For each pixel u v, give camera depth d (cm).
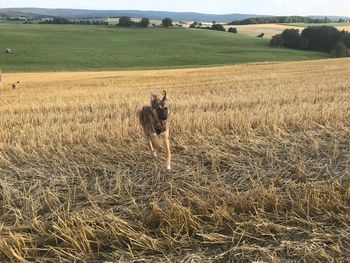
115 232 561
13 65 5703
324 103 1341
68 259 528
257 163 789
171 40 9175
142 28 11406
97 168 794
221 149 871
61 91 2475
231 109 1319
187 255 516
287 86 2089
